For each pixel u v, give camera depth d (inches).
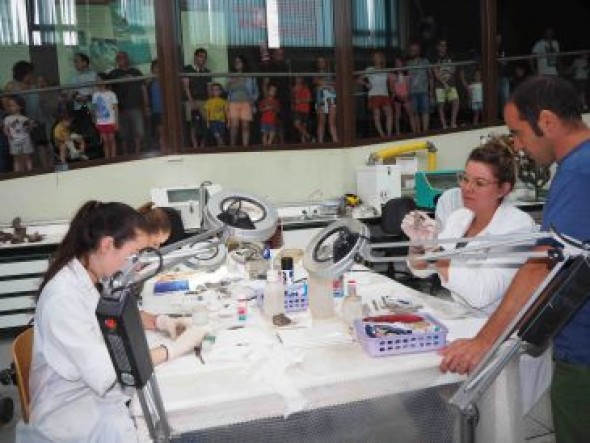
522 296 50.3
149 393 38.5
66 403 55.5
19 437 57.5
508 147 73.0
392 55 197.5
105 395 53.7
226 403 48.9
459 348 53.3
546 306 35.2
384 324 60.5
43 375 56.1
